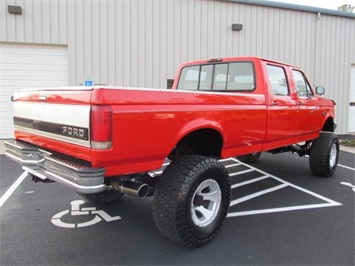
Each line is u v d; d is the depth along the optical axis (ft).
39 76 32.35
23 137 12.06
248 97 12.96
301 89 18.20
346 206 14.75
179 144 12.07
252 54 39.14
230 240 11.18
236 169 22.18
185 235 9.87
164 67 35.29
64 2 31.60
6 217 13.10
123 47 33.68
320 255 10.21
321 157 19.27
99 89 8.10
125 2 33.30
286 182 18.86
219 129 11.33
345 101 44.93
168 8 34.86
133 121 8.70
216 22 37.04
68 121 9.04
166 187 9.77
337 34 43.37
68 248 10.55
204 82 16.89
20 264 9.55
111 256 10.08
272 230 12.05
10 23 30.53
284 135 15.66
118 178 10.01
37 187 17.12
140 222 12.70
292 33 40.98
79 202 14.88
